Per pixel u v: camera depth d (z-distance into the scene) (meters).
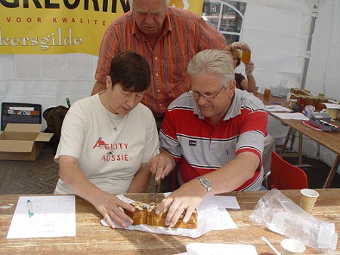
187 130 1.73
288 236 1.27
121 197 1.46
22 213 1.30
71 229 1.23
